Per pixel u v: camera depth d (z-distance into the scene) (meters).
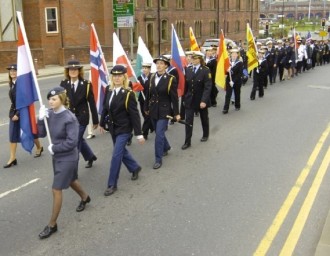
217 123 11.81
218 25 54.59
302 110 13.91
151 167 7.91
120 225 5.55
